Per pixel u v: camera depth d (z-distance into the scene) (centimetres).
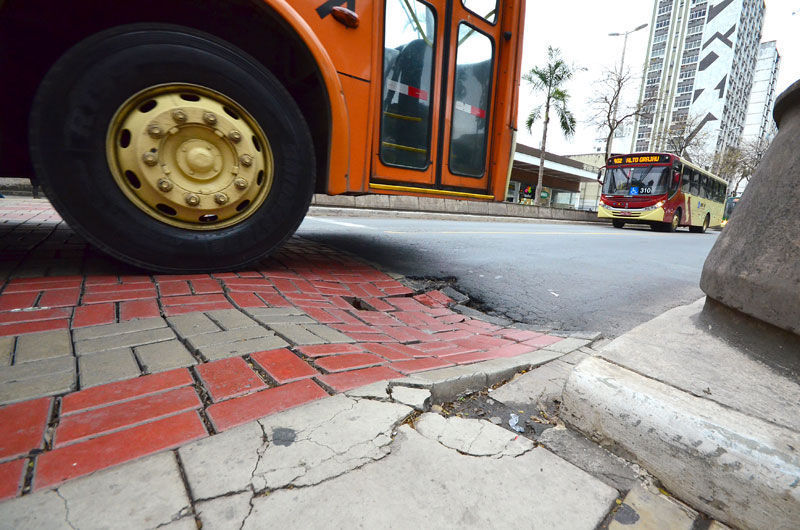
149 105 232
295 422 119
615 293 409
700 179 1866
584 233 1130
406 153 345
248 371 146
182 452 103
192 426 113
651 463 117
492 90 406
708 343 155
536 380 183
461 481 104
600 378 136
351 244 539
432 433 124
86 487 90
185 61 234
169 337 169
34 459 97
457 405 155
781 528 96
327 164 291
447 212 1552
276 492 93
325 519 88
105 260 275
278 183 274
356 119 302
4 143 275
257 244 275
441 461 111
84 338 162
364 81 302
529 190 3672
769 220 142
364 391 139
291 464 102
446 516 93
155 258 243
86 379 133
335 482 98
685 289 449
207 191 248
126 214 231
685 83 7500
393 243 595
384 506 93
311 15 275
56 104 209
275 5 251
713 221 2225
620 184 1695
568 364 209
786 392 124
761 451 103
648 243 952
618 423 125
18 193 896
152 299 209
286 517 87
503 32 404
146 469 96
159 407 121
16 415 112
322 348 174
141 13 264
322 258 397
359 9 295
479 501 98
